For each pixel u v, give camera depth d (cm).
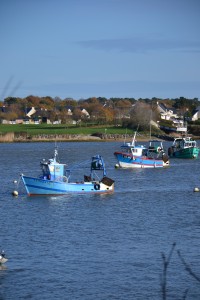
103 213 9875
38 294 5862
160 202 11162
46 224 8931
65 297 5797
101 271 6531
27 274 6412
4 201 11025
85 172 16800
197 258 7038
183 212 10012
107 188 12200
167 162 18812
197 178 15612
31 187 11556
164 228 8650
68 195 11681
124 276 6381
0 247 7500
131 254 7200
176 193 12494
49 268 6625
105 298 5775
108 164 19538
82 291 5941
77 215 9675
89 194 11906
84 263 6819
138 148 18388
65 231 8444
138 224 8950
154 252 7294
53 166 11738
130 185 13812
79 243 7719
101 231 8444
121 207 10494
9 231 8419
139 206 10644
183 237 8062
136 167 18250
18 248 7450
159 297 5822
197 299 5794
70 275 6400
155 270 6588
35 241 7819
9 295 5841
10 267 6656
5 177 15375
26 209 10194
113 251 7331
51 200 11119
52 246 7556
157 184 14112
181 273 6488
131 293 5909
